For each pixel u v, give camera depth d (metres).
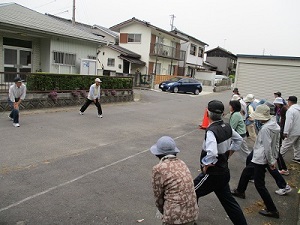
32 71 15.68
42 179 4.83
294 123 6.44
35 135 7.62
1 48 13.83
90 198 4.27
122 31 29.44
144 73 28.59
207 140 3.35
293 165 6.63
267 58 13.02
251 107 8.26
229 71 55.28
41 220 3.56
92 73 17.80
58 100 12.36
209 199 4.60
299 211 4.12
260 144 4.14
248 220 4.00
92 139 7.73
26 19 14.54
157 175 2.57
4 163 5.46
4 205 3.87
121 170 5.55
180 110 14.98
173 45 33.06
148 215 3.90
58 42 15.77
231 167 6.33
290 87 12.66
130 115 12.19
